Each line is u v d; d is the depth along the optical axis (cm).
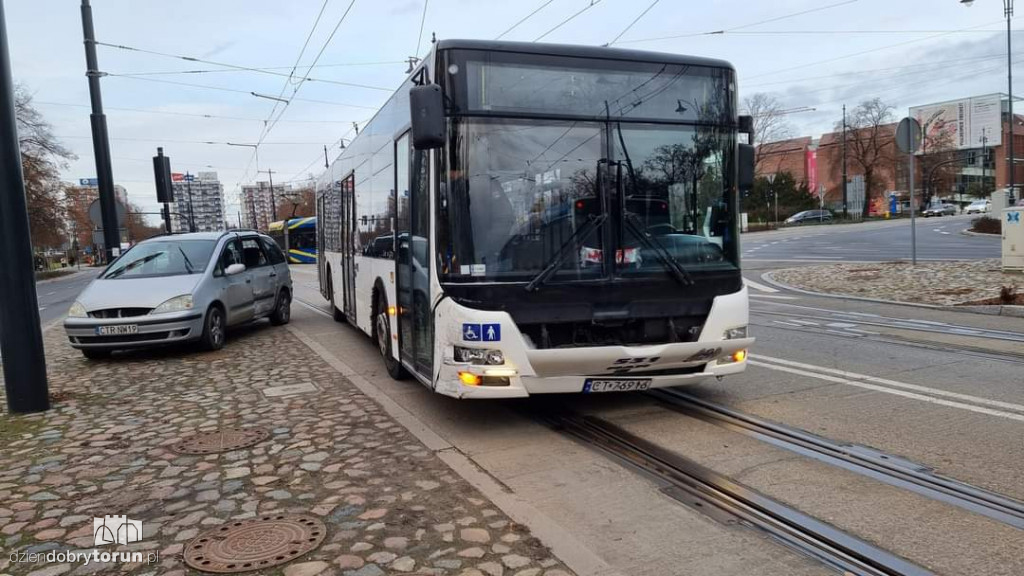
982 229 3409
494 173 546
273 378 821
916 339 912
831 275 1795
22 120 4562
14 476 500
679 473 476
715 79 607
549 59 563
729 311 588
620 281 559
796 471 471
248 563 354
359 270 1009
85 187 6744
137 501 446
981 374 709
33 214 4772
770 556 357
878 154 7694
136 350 1070
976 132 9456
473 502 427
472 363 532
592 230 559
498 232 542
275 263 1337
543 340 543
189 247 1112
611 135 571
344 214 1183
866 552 355
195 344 1042
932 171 8088
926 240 3228
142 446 566
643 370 563
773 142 8006
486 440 565
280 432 591
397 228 724
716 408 624
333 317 1414
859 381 702
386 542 374
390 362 801
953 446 504
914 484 440
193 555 365
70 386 813
